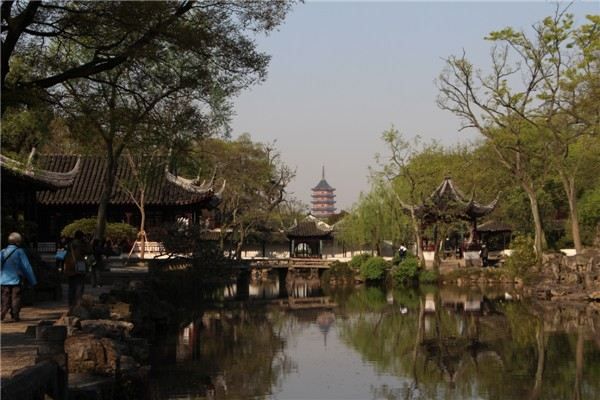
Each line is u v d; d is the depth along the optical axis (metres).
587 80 49.38
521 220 69.06
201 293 45.62
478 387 20.25
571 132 53.62
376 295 50.69
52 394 10.74
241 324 33.47
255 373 21.42
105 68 22.72
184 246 44.25
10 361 14.08
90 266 30.98
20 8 21.89
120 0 20.78
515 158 63.25
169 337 27.83
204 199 54.00
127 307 23.33
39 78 24.41
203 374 20.92
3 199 32.84
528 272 54.16
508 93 53.44
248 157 81.06
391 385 20.31
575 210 52.56
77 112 25.78
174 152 28.98
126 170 55.00
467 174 71.06
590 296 42.88
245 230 75.69
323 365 23.06
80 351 15.22
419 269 59.72
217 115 28.58
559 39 50.88
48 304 23.92
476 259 62.62
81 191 54.09
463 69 54.72
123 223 52.25
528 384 20.55
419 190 68.31
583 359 24.20
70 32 22.42
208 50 23.28
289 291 56.00
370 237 69.25
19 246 19.56
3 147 43.19
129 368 16.03
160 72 24.36
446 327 32.62
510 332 30.73
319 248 76.25
